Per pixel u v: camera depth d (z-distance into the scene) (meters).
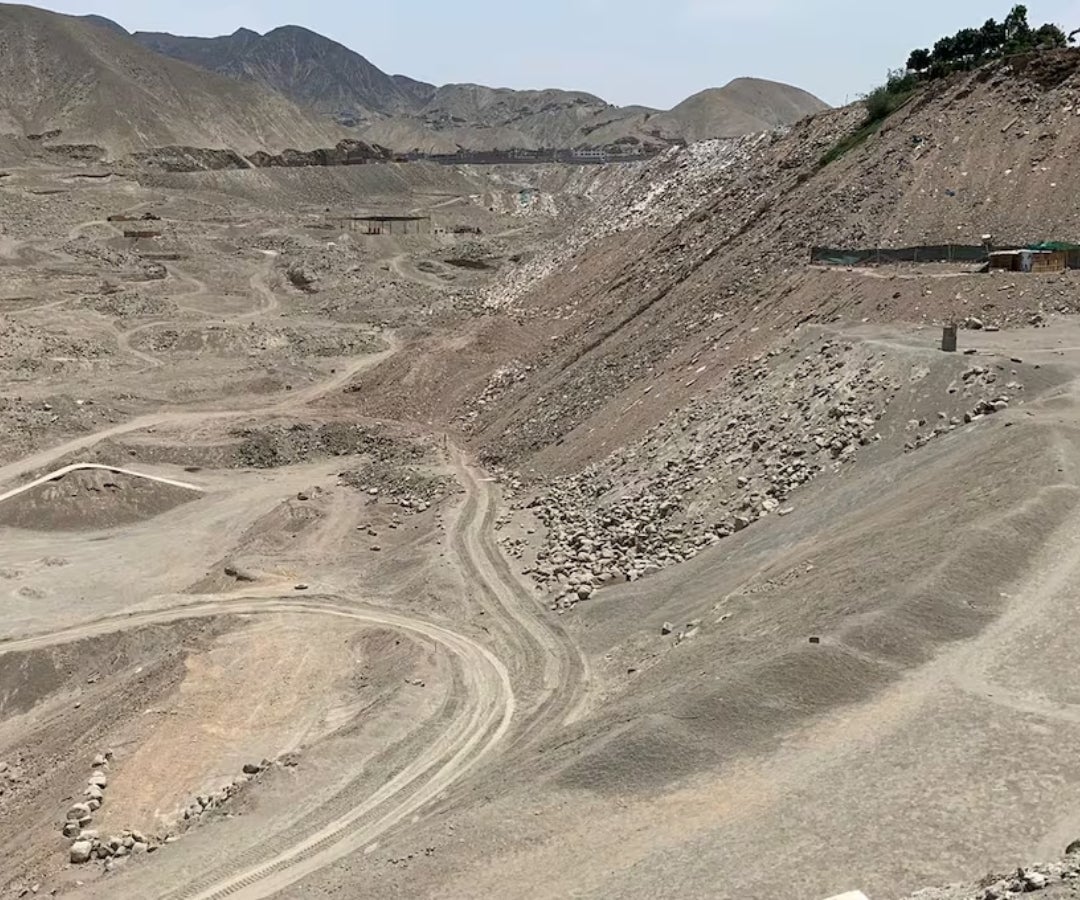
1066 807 15.66
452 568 39.94
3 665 36.00
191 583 42.50
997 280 40.69
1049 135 49.84
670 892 15.30
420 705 29.80
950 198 49.34
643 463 41.31
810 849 15.64
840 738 18.44
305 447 60.41
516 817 18.59
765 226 56.97
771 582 26.66
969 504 25.27
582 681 29.25
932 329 38.56
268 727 30.94
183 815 26.38
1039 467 25.81
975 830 15.42
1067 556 22.69
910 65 63.94
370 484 53.84
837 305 43.41
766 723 19.33
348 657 35.19
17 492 49.75
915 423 32.03
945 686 19.27
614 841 17.22
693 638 26.09
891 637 20.77
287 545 46.56
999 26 61.31
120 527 49.16
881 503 28.34
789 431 35.81
